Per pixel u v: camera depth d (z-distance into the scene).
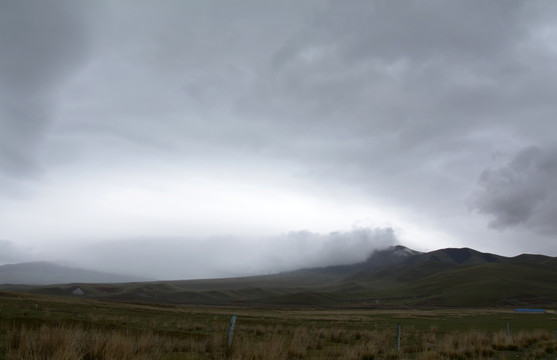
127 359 9.77
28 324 18.41
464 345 17.17
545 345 18.73
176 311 60.28
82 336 10.75
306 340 18.77
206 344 13.34
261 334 24.45
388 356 14.29
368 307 182.75
